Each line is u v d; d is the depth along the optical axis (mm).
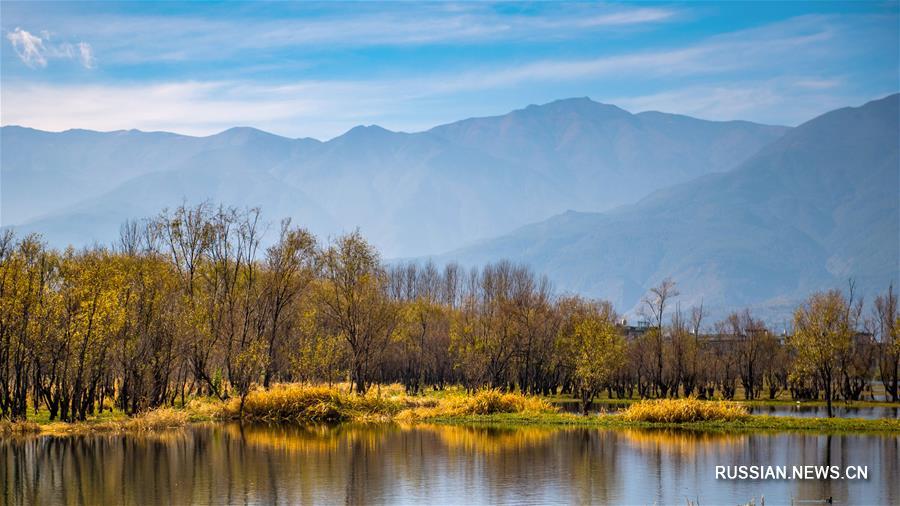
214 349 82438
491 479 46594
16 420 64625
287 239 87625
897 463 51875
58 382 69312
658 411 70812
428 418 74375
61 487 44562
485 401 77375
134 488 44312
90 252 84188
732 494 43438
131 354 71562
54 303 67562
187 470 49188
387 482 45750
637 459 52906
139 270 74625
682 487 44688
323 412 73125
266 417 73062
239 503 40938
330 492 43344
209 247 83938
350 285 87250
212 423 71562
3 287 65688
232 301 82188
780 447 57938
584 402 86688
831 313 85500
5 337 66562
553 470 49219
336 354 87688
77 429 64938
